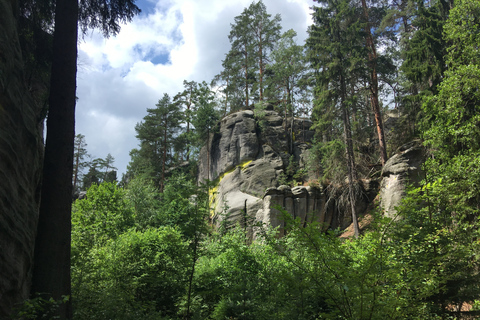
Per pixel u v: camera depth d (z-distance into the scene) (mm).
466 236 6898
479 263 6578
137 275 12477
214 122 41938
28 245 7355
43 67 11008
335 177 28078
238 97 52094
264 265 12062
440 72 21234
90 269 10836
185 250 9469
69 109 8664
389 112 39438
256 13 48219
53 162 8164
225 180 36031
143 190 31438
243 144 37406
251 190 33781
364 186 28828
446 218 7559
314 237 5773
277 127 39469
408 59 23578
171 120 49938
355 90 29141
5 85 6793
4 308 5949
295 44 42406
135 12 11273
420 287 5816
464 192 10617
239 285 9422
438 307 6496
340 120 31312
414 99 22938
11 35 7402
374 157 31391
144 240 13578
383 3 35344
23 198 7438
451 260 6453
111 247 13664
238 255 12602
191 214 9352
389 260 6125
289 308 7434
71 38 9125
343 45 27672
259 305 8898
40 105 11008
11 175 6852
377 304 5387
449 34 16297
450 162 11984
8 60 7012
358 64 27938
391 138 30984
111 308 8680
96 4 10898
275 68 42031
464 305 7559
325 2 29719
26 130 7789
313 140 36094
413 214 7078
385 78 31766
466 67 14070
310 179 33094
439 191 7680
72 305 8422
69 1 9344
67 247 7832
